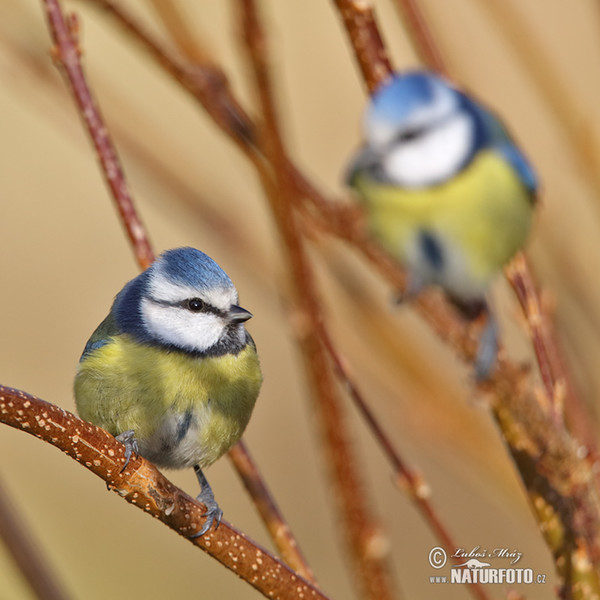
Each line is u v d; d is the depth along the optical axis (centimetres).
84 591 1188
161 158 806
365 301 782
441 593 1216
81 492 1264
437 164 777
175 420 763
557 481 565
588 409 766
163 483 546
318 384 620
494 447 796
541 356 638
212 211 808
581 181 797
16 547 642
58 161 1522
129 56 1314
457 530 1168
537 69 791
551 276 820
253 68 558
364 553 606
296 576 568
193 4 1144
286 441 1366
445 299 749
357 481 614
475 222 766
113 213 1504
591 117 827
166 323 776
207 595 1200
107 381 764
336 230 563
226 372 776
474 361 523
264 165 604
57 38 697
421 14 737
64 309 1416
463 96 809
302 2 1162
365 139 795
